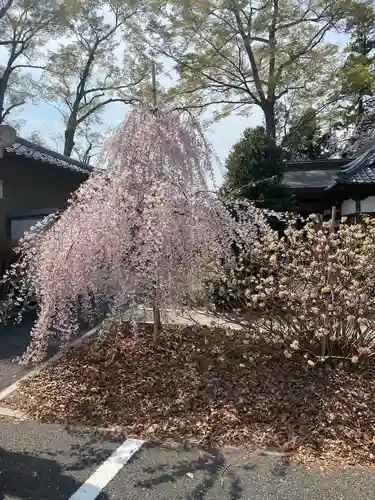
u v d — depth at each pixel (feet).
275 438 9.63
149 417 10.60
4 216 26.09
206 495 7.81
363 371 12.28
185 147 13.56
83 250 12.48
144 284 12.51
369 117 73.46
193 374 12.44
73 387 12.26
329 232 13.91
